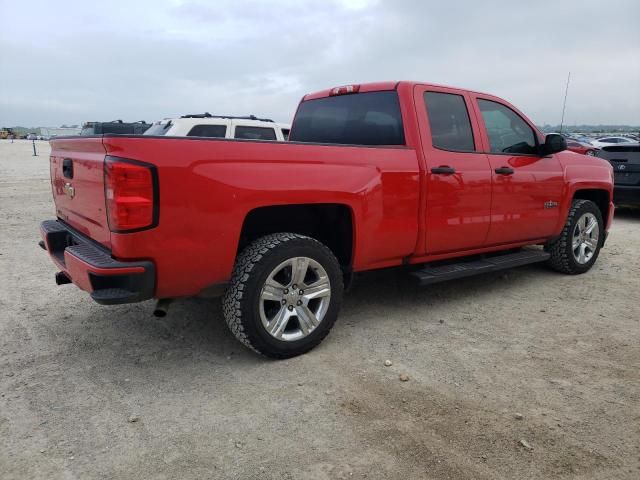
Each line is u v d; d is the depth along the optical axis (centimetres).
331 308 378
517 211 507
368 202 389
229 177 322
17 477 241
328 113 504
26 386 325
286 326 368
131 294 303
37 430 278
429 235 437
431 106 447
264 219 398
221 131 1052
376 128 453
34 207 1117
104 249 326
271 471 246
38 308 466
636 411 299
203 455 258
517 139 525
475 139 475
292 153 352
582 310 475
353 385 329
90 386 326
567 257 579
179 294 325
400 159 411
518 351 383
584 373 347
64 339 398
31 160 3134
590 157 619
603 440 271
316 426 283
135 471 246
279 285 351
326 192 363
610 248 741
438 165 434
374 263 417
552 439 272
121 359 365
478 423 287
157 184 298
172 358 368
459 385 330
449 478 242
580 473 245
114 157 290
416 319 450
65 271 353
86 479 240
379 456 257
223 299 350
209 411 298
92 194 325
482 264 489
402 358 370
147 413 295
